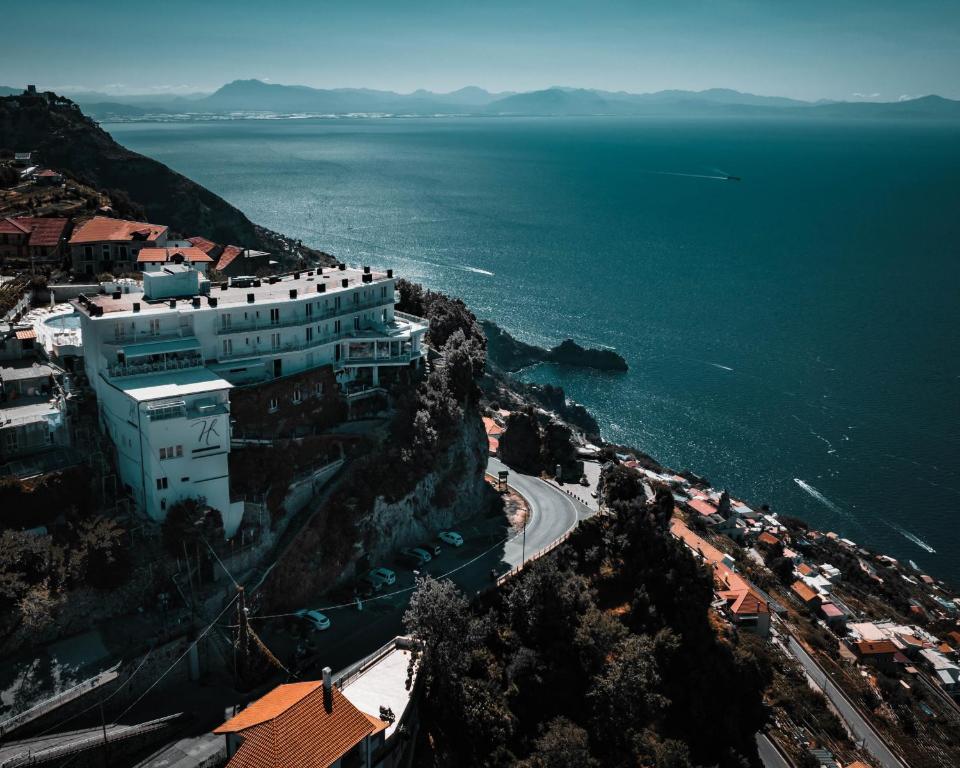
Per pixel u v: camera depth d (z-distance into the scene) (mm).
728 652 92562
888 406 188250
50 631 65500
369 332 98875
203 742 61719
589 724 76250
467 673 74688
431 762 66562
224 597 73500
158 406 72062
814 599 121375
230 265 146625
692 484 152875
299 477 84188
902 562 142875
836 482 160500
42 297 112875
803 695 100188
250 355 87875
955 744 99125
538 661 77625
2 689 61156
